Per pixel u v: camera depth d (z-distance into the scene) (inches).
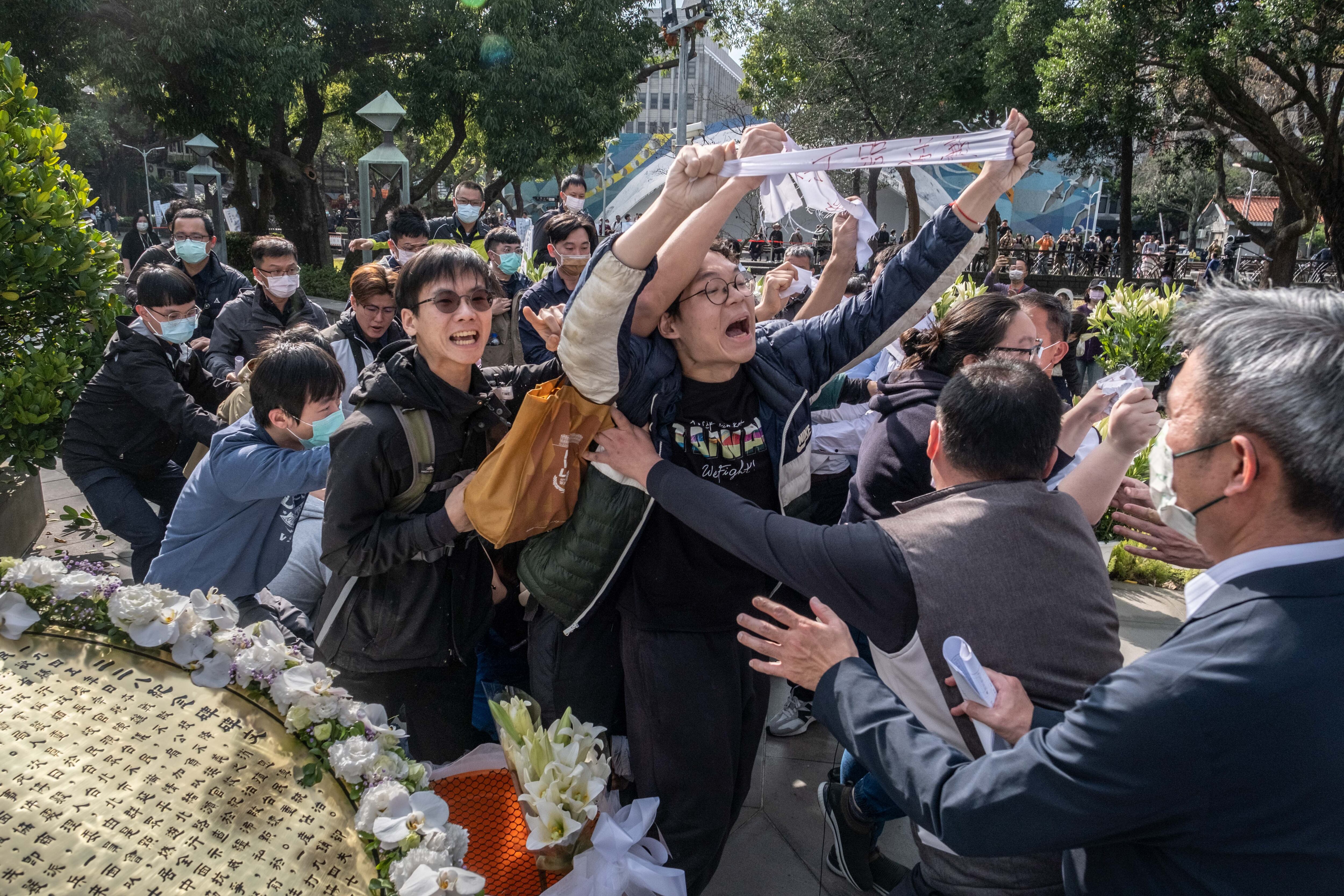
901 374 113.0
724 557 86.1
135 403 147.9
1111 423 82.8
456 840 58.2
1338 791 42.5
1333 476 43.8
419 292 83.7
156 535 151.6
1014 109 82.9
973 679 59.5
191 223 223.8
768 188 98.2
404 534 84.1
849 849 97.9
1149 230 2171.5
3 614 58.1
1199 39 592.1
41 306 181.0
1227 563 48.1
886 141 78.0
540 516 84.0
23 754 52.1
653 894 83.4
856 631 113.7
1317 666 42.8
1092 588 67.0
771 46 984.9
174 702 58.2
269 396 97.3
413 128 816.9
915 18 904.9
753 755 96.8
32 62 645.3
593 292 72.8
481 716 114.4
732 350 82.9
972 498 67.4
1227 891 45.9
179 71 701.3
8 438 175.2
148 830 51.0
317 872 52.9
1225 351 47.6
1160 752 45.2
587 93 807.1
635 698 88.5
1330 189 662.5
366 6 738.2
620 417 82.8
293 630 110.0
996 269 573.6
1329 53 584.4
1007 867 64.2
